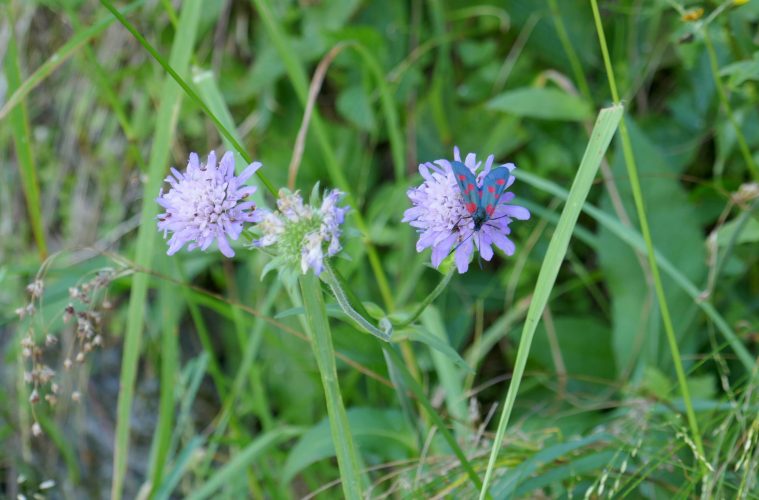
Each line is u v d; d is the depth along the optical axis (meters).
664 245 0.83
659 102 0.98
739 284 0.87
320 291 0.62
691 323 0.82
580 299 0.95
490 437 0.76
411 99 0.99
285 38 0.81
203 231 0.63
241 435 0.83
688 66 0.82
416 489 0.71
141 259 0.75
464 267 0.62
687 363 0.82
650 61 0.93
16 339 0.88
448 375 0.80
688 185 0.94
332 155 0.80
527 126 0.96
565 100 0.86
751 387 0.71
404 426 0.78
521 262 0.89
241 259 0.97
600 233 0.85
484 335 0.89
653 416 0.76
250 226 0.65
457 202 0.62
